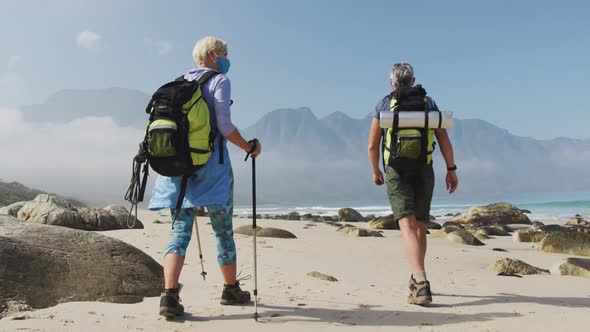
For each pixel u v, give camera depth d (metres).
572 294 4.69
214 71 3.67
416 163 4.13
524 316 3.69
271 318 3.50
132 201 3.54
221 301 3.90
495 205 25.02
